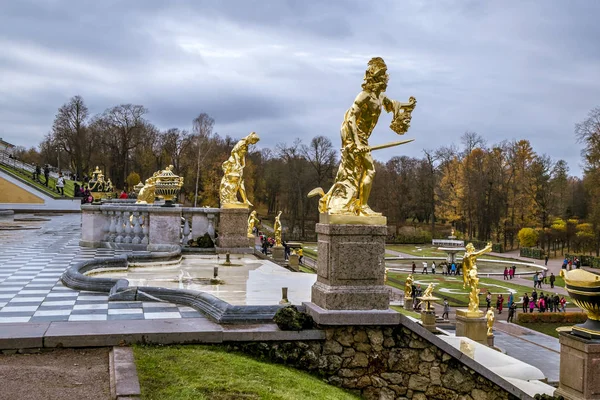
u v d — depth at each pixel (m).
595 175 57.50
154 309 9.30
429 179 94.75
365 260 8.32
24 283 11.95
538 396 8.59
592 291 8.04
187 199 89.44
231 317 8.23
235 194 19.64
